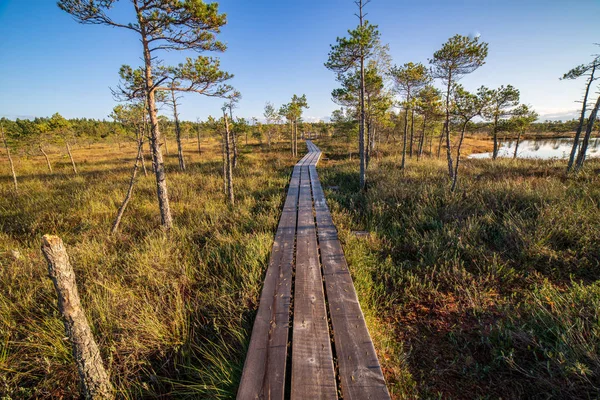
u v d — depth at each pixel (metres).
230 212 7.17
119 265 4.28
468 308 3.13
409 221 5.78
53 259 1.69
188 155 27.25
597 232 4.13
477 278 3.70
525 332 2.52
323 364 2.21
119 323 2.84
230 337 2.83
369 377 2.06
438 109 10.95
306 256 4.40
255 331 2.63
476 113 7.58
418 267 4.01
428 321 3.00
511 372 2.27
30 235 6.04
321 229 5.71
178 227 5.98
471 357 2.41
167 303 3.33
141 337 2.74
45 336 2.65
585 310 2.67
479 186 7.82
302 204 7.92
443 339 2.74
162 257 4.30
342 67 10.36
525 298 3.16
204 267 4.10
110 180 12.80
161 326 2.80
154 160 5.80
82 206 7.94
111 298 3.28
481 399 2.05
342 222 6.26
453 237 4.68
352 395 1.92
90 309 3.05
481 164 15.35
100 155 31.22
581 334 2.31
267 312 2.94
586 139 10.52
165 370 2.50
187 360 2.58
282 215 6.86
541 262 3.88
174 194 9.30
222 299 3.25
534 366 2.23
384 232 5.56
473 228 4.95
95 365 2.02
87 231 5.93
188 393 2.19
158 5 5.12
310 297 3.21
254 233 5.42
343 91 13.15
